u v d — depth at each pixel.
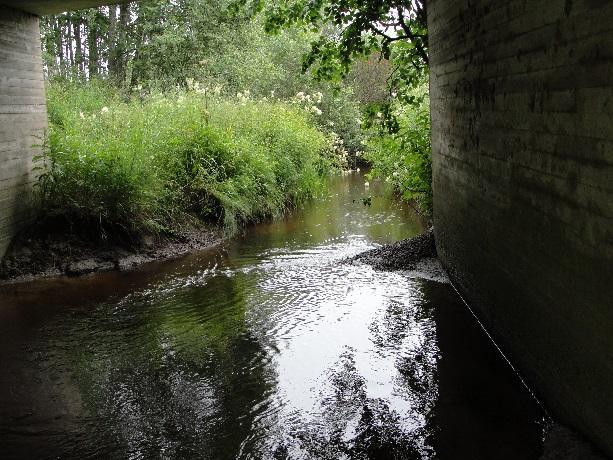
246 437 3.11
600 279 2.21
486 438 2.94
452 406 3.27
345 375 3.75
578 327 2.47
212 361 4.09
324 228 8.53
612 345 2.16
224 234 8.13
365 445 2.96
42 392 3.76
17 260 6.35
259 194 9.33
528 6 2.79
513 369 3.65
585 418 2.51
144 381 3.85
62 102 9.88
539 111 2.74
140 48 17.41
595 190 2.20
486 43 3.60
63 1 6.41
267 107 11.34
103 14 20.56
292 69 17.09
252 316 4.94
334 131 16.75
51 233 6.72
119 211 6.91
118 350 4.38
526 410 3.17
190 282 6.05
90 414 3.45
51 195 6.83
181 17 17.09
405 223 8.59
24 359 4.27
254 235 8.27
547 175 2.70
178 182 8.33
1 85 6.17
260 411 3.37
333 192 12.27
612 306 2.13
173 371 3.97
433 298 5.10
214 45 16.81
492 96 3.54
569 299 2.54
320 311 4.95
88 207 6.82
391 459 2.83
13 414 3.49
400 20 7.02
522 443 2.87
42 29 18.69
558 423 2.87
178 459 2.95
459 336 4.24
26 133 6.66
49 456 3.03
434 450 2.88
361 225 8.62
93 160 6.85
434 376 3.65
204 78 14.95
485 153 3.80
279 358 4.07
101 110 9.38
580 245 2.38
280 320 4.80
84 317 5.11
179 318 5.00
